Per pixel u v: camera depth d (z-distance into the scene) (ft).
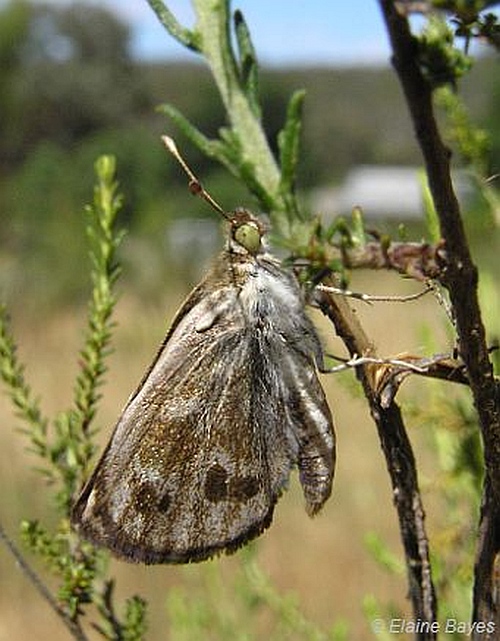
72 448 0.28
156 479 0.27
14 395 0.28
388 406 0.22
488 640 0.21
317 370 0.26
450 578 0.29
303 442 0.27
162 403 0.27
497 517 0.21
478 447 0.29
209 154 0.21
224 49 0.22
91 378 0.28
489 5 0.16
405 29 0.16
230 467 0.27
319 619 0.74
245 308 0.27
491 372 0.18
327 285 0.23
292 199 0.20
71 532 0.27
